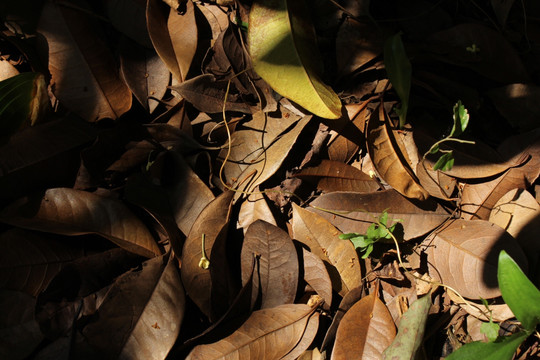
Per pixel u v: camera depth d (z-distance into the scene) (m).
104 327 0.67
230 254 0.73
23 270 0.70
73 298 0.69
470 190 0.74
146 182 0.73
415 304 0.67
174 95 0.77
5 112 0.72
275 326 0.69
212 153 0.75
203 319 0.71
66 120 0.75
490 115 0.77
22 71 0.78
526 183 0.73
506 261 0.62
